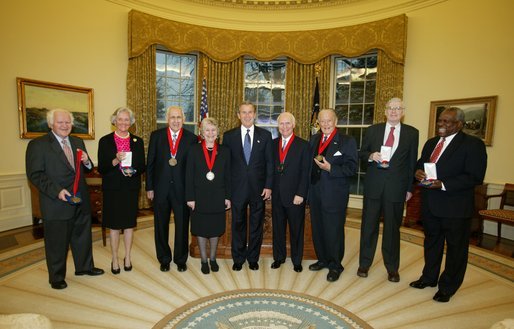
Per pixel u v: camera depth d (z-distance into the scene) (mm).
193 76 6750
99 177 5020
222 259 3645
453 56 5129
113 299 2695
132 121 3082
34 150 2650
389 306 2648
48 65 4887
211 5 6469
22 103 4621
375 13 6008
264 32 6535
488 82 4750
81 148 2955
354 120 6496
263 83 6906
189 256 3729
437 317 2484
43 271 3199
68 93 5125
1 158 4512
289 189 3113
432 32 5367
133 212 3096
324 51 6309
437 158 2730
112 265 3178
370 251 3152
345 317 2479
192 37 6281
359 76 6387
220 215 3109
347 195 3059
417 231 4848
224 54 6480
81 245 3064
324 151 3021
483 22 4773
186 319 2420
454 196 2625
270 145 3154
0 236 4289
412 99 5664
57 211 2727
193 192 3062
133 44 5699
